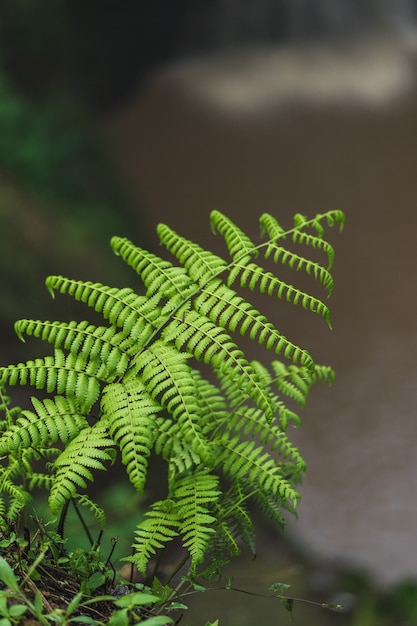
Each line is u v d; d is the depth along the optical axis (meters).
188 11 20.00
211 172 15.77
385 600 5.61
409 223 13.60
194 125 17.59
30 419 1.96
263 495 2.19
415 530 7.25
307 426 8.83
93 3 17.48
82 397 1.98
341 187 15.26
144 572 1.92
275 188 15.34
